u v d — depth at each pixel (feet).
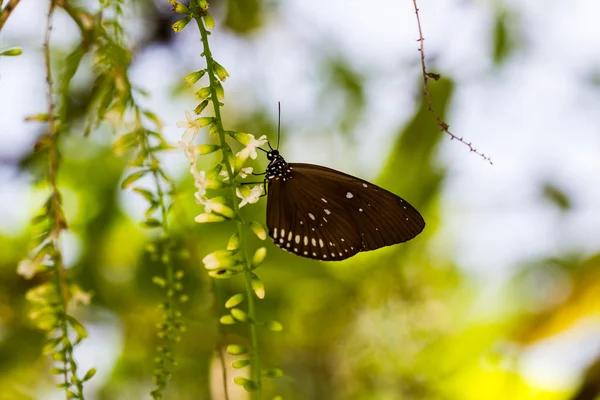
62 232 3.49
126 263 4.02
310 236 3.62
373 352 4.02
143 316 4.00
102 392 4.02
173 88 3.86
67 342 3.44
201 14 3.40
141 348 4.02
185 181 3.89
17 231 3.92
